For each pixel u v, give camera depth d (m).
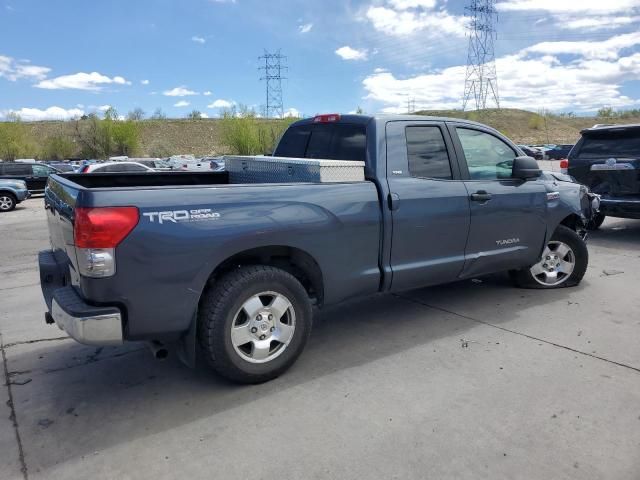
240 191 3.44
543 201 5.36
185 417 3.28
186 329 3.35
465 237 4.73
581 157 9.12
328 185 3.86
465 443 2.91
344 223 3.90
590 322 4.80
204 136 99.31
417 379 3.71
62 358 4.27
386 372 3.84
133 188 3.08
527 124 115.62
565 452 2.81
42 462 2.83
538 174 4.99
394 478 2.63
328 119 4.77
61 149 70.19
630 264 7.12
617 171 8.54
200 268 3.26
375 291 4.27
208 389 3.65
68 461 2.84
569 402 3.33
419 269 4.42
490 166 5.04
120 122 72.31
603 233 9.73
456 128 4.80
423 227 4.38
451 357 4.07
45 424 3.23
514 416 3.18
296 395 3.52
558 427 3.05
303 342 3.81
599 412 3.21
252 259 3.73
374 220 4.07
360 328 4.78
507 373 3.77
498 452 2.82
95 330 2.97
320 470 2.71
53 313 3.30
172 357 4.22
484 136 5.05
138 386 3.72
